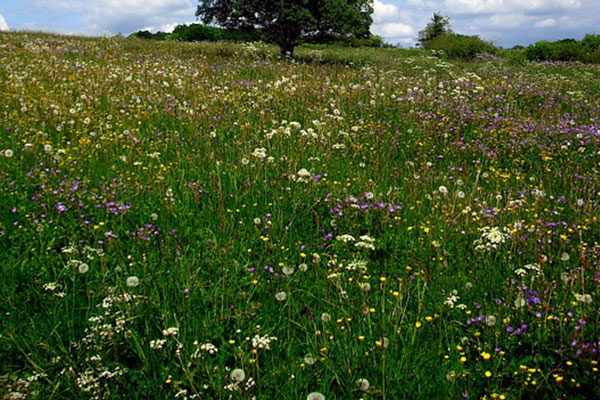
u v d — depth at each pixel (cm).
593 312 354
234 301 394
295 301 397
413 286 419
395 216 545
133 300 374
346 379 312
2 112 891
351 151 791
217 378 312
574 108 1198
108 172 645
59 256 440
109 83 1205
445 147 845
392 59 2530
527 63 2814
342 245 484
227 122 924
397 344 337
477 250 465
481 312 380
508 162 788
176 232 501
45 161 657
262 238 474
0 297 389
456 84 1401
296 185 608
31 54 1667
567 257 431
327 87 1277
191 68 1617
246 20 2389
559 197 620
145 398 310
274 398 303
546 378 303
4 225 492
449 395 303
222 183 615
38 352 339
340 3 2353
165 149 754
